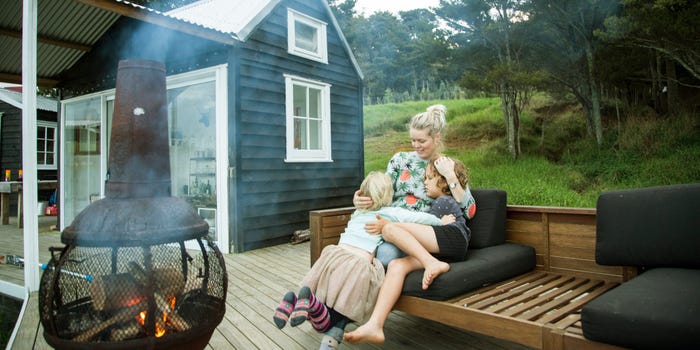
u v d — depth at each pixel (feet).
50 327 5.39
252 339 7.64
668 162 30.19
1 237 20.52
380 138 57.77
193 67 17.10
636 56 34.09
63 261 5.40
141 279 5.65
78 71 20.97
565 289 7.19
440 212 7.62
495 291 6.92
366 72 71.36
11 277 12.41
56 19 16.76
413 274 6.63
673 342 4.11
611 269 7.73
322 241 9.07
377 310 6.25
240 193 15.92
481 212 8.73
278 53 17.79
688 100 35.73
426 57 47.26
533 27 38.19
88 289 5.98
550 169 36.11
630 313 4.42
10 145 31.63
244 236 16.12
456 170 7.95
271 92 17.39
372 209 7.39
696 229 5.91
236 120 15.80
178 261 6.75
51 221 27.12
